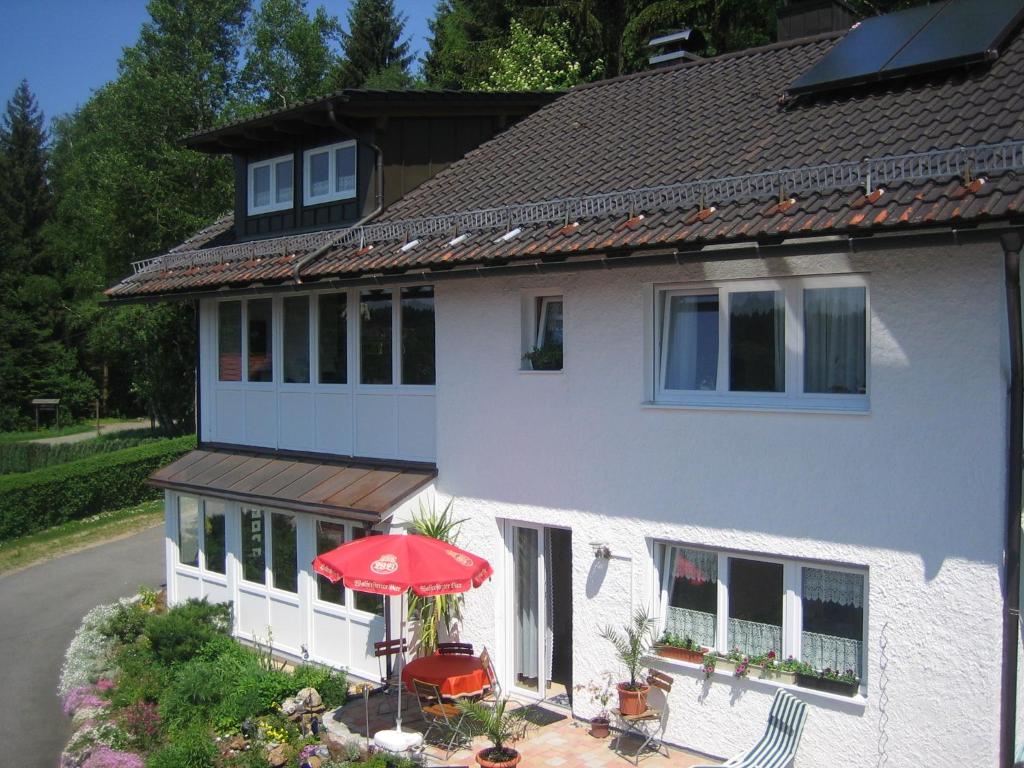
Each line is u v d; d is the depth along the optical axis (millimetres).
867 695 8492
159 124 39719
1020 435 7645
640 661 10133
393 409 13031
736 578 9656
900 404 8297
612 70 28484
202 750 10250
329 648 13234
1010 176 7645
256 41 43969
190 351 40312
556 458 10984
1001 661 7773
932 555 8117
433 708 10164
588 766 9508
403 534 11062
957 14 11906
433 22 42719
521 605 11797
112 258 39969
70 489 26734
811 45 14023
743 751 9320
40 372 57250
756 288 9562
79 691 13227
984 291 7820
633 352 10227
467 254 10969
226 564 15000
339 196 14891
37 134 62625
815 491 8836
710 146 11461
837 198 8547
